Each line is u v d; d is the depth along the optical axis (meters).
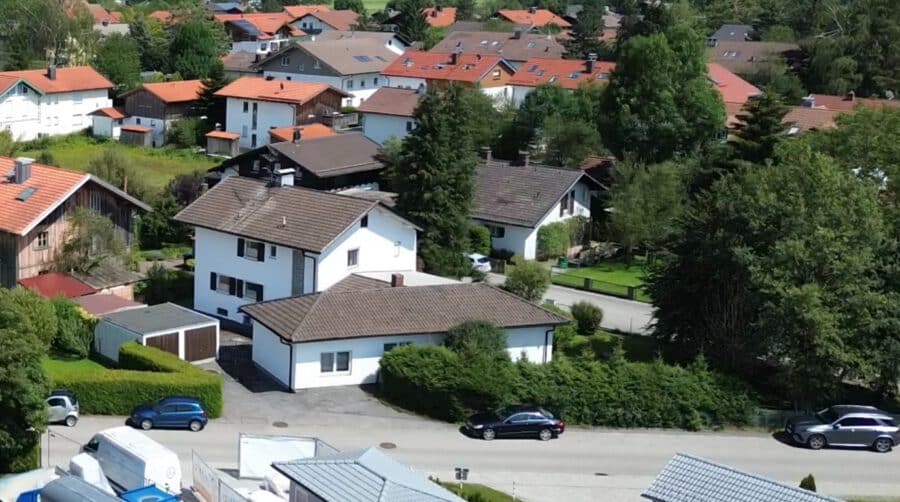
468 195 120.62
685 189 140.38
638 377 87.62
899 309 89.19
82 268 108.38
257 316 93.62
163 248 134.50
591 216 145.00
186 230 137.12
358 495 56.16
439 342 93.62
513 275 111.62
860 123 113.81
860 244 92.75
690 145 153.25
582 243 140.75
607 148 158.50
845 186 95.56
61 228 107.25
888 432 84.19
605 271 133.38
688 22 177.62
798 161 98.38
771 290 89.38
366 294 95.25
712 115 151.88
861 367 87.00
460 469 68.75
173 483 66.50
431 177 117.19
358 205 105.44
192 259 125.50
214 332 97.06
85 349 96.00
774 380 91.81
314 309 92.00
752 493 54.47
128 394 82.62
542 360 97.12
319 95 198.62
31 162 110.06
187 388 82.75
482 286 99.69
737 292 94.75
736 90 192.12
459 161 119.38
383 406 87.75
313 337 88.81
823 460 81.56
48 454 74.06
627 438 84.69
